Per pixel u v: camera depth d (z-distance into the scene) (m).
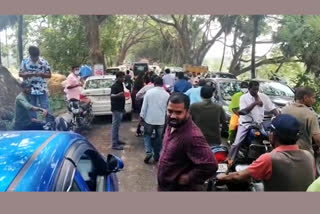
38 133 2.79
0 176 2.05
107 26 30.39
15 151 2.34
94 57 22.30
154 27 46.50
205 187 3.54
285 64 30.77
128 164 7.18
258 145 5.66
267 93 11.00
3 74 11.20
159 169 3.23
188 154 3.01
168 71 14.29
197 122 5.21
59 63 25.53
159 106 7.07
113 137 8.39
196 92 7.57
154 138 7.24
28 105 6.04
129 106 12.05
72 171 2.35
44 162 2.21
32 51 6.94
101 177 3.42
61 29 25.73
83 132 10.33
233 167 4.93
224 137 9.37
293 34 17.38
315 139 4.35
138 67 26.42
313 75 17.23
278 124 2.73
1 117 7.88
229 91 10.46
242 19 29.48
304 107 4.41
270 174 2.69
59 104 14.61
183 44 35.88
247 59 33.12
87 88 11.93
